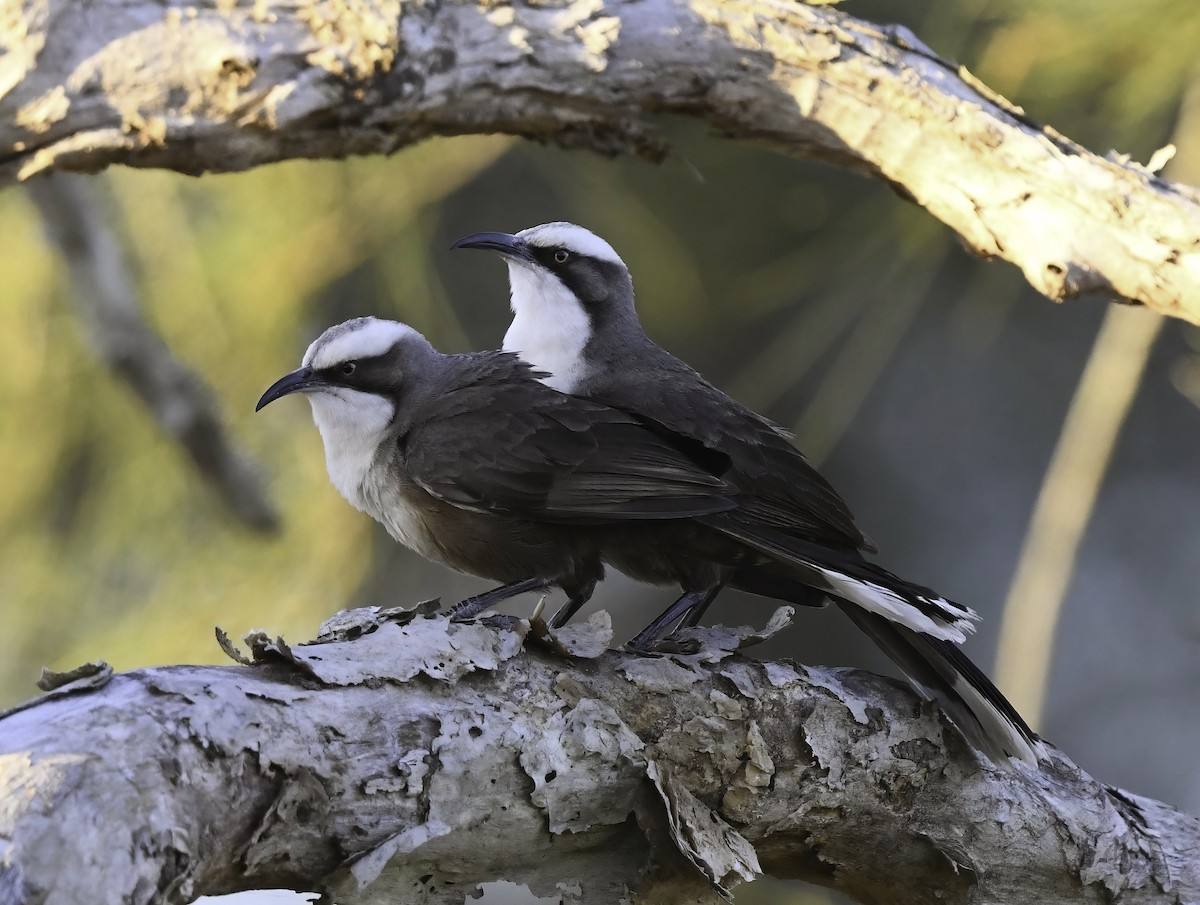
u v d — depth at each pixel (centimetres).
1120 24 1119
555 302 1129
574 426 987
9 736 587
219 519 1365
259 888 664
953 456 1945
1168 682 2050
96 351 1252
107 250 1231
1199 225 901
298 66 833
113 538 1355
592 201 1384
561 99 913
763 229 1425
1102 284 933
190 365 1318
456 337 1341
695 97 939
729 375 1597
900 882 842
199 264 1297
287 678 665
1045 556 1328
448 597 1756
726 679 767
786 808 778
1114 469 1998
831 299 1388
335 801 655
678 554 991
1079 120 1209
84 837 567
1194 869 844
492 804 693
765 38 929
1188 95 1167
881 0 1317
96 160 825
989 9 1167
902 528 1944
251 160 857
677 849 716
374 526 1470
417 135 898
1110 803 844
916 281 1348
